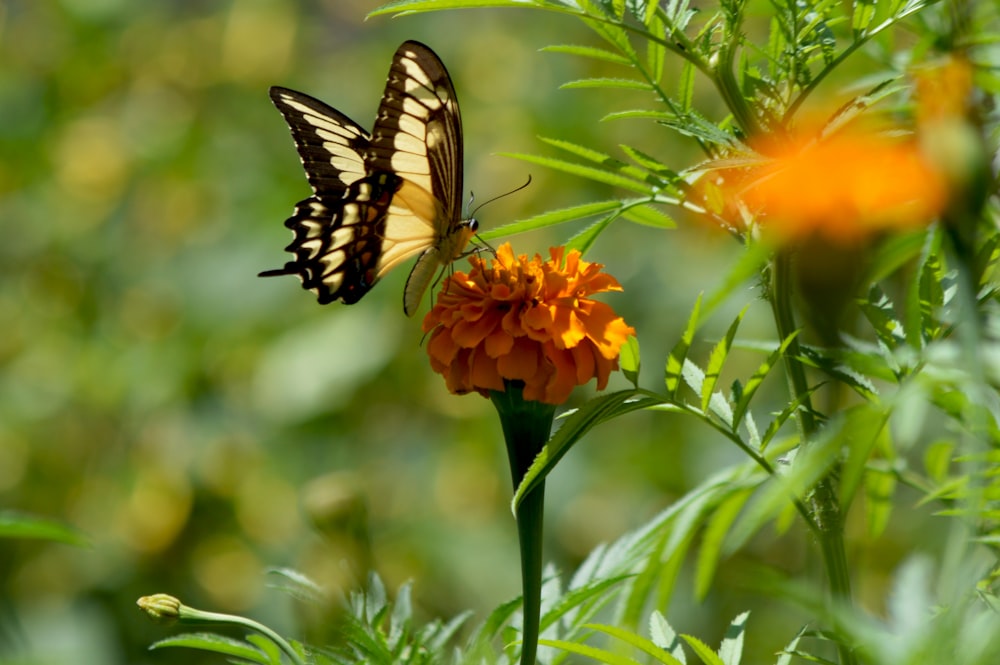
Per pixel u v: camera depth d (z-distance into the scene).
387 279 1.75
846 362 1.00
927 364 0.99
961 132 0.98
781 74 1.03
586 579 1.07
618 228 1.65
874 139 0.99
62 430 1.74
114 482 1.71
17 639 1.54
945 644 0.96
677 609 1.31
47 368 1.77
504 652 1.05
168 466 1.70
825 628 1.01
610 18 1.03
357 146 1.16
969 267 0.97
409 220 1.14
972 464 1.00
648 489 1.58
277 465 1.69
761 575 0.96
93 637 1.58
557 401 1.03
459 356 1.04
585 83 1.04
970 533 1.00
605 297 1.61
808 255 0.99
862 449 0.96
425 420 1.73
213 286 1.78
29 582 1.65
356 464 1.69
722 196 1.03
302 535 1.64
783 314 1.02
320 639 1.07
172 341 1.76
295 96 1.16
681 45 1.03
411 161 1.13
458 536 1.62
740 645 1.02
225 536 1.68
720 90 1.03
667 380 1.02
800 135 1.02
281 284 1.78
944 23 1.04
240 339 1.75
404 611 1.07
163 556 1.66
